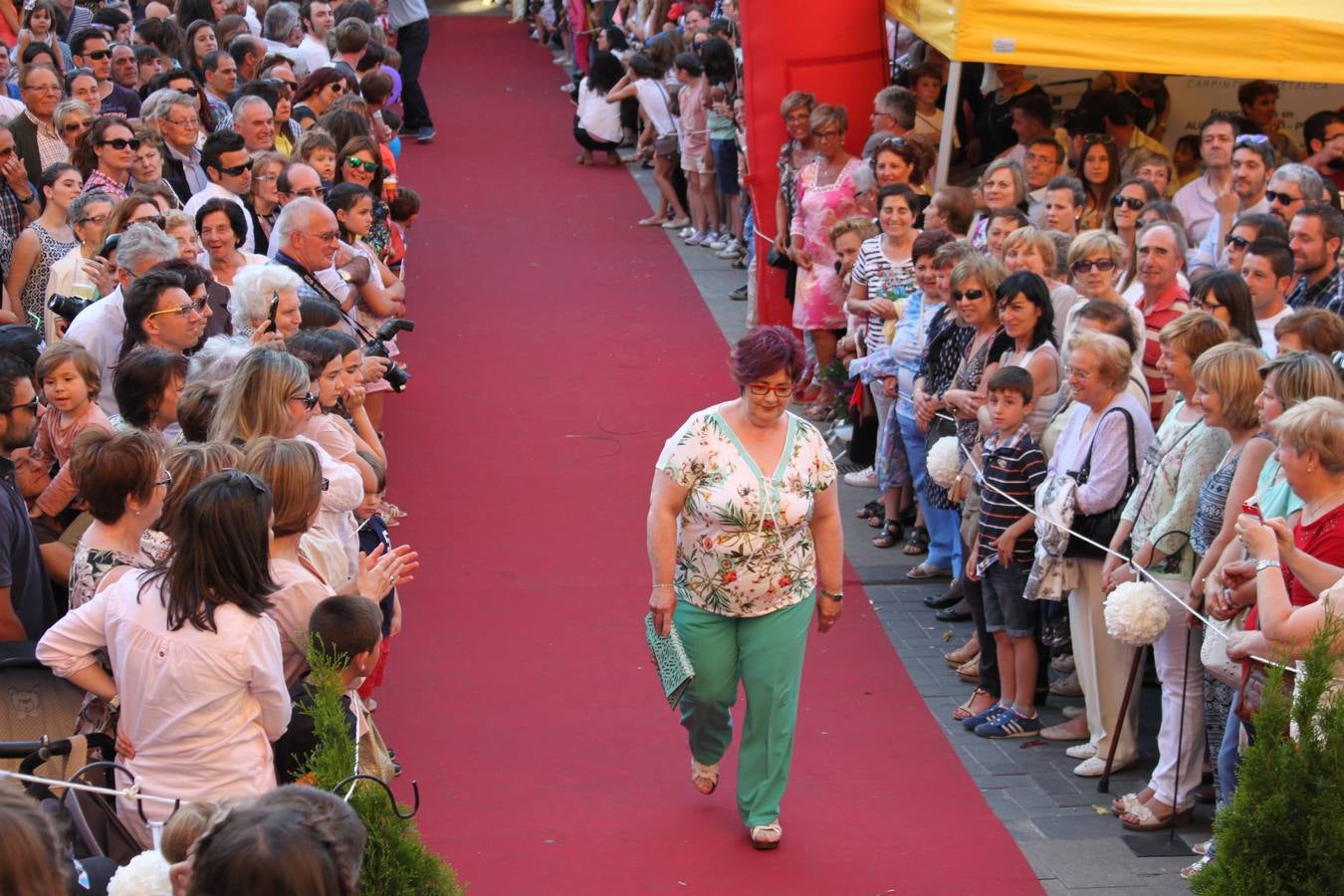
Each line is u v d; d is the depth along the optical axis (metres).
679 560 11.54
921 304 16.39
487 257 29.05
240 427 10.84
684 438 11.20
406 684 14.36
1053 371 13.76
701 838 11.86
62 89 21.23
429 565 16.98
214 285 14.87
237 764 8.60
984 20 17.84
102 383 13.61
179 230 15.01
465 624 15.62
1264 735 8.23
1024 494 13.15
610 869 11.41
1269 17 17.38
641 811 12.27
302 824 5.46
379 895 7.44
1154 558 11.76
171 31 26.20
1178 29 17.52
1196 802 12.25
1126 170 18.97
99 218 15.41
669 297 26.95
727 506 11.03
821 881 11.27
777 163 23.16
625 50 36.03
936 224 17.88
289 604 9.52
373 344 15.57
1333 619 8.41
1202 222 18.48
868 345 18.11
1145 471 11.95
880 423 17.83
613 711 13.93
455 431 20.92
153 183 16.53
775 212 23.44
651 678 14.56
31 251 16.00
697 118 29.11
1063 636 14.07
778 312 23.62
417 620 15.68
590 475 19.58
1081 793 12.53
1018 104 20.45
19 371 10.59
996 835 11.90
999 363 14.21
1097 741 12.85
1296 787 8.05
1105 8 17.69
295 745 9.20
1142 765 12.95
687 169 29.64
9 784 5.64
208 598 8.55
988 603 13.39
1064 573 12.62
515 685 14.38
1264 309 13.71
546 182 34.50
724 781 12.79
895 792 12.57
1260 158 16.58
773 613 11.39
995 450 13.30
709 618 11.47
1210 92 22.42
